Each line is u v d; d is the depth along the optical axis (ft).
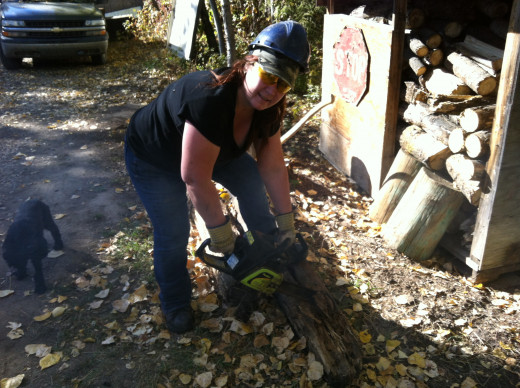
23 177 16.33
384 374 8.25
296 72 5.97
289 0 23.98
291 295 8.08
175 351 8.84
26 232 10.46
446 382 8.21
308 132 19.86
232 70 6.10
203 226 11.75
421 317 9.69
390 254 11.80
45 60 35.19
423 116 11.96
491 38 11.64
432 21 12.65
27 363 8.59
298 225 13.00
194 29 27.48
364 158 14.49
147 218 13.71
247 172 8.58
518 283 10.82
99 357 8.71
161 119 6.91
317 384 8.01
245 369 8.38
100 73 31.27
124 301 10.08
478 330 9.39
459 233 11.87
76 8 32.48
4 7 31.81
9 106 24.30
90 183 15.93
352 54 14.16
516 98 9.03
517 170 9.70
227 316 9.49
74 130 21.03
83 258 11.80
